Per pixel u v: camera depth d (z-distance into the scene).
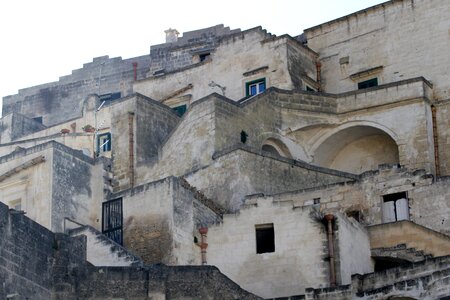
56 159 55.69
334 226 48.28
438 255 49.81
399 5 66.50
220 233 49.97
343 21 68.38
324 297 44.84
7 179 56.41
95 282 41.34
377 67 66.25
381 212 52.84
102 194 57.16
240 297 43.12
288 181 56.78
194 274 42.38
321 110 63.56
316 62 68.62
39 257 39.88
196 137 59.09
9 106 85.69
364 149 63.72
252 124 61.16
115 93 83.25
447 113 62.50
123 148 61.59
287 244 48.78
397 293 43.28
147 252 49.81
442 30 64.81
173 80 70.94
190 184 56.97
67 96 84.56
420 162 60.69
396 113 61.94
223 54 69.25
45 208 54.72
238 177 55.19
